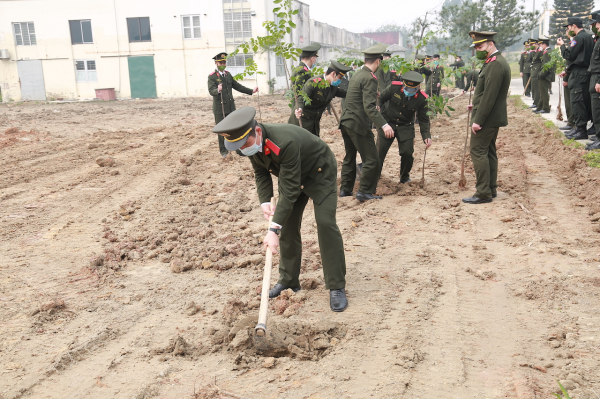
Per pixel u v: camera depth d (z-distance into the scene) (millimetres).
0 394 3049
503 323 3785
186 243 5699
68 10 33938
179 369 3326
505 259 4988
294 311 4055
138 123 17391
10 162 10281
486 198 6793
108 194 7793
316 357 3418
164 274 4914
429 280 4559
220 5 32312
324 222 4035
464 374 3164
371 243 5570
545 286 4320
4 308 4168
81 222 6469
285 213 3727
